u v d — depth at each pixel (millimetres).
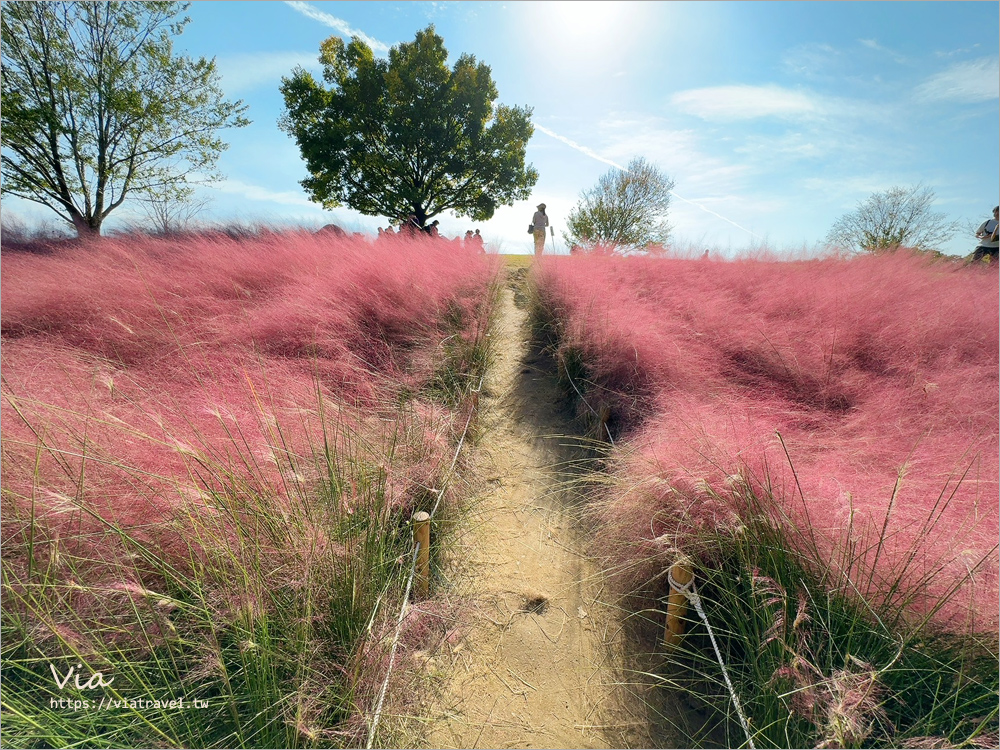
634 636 2215
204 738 1462
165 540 1829
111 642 1588
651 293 6176
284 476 2113
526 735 1791
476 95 16547
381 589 2006
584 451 3791
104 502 1868
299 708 1479
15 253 6367
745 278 6734
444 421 3348
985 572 1713
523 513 3123
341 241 7309
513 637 2221
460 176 17219
